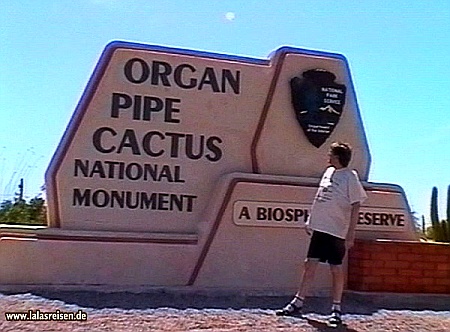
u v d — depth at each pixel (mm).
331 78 8758
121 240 7426
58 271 7215
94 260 7320
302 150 8523
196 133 8203
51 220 7621
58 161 7703
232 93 8383
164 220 7965
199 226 7879
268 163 8398
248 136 8383
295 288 7887
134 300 6840
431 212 10359
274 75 8555
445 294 8008
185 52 8266
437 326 6465
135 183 7918
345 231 6332
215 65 8359
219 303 6973
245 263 7770
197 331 5652
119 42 8047
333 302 6332
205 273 7641
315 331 5887
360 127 8805
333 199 6348
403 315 6945
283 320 6234
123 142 7922
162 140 8062
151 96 8078
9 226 7512
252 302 7133
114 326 5676
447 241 9938
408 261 7953
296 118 8555
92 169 7789
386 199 8516
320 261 6434
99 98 7906
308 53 8727
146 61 8109
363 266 7801
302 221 8023
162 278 7516
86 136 7816
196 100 8242
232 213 7789
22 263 7133
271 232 7898
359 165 8711
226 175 7934
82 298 6770
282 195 7984
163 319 6039
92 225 7719
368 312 6992
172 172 8055
